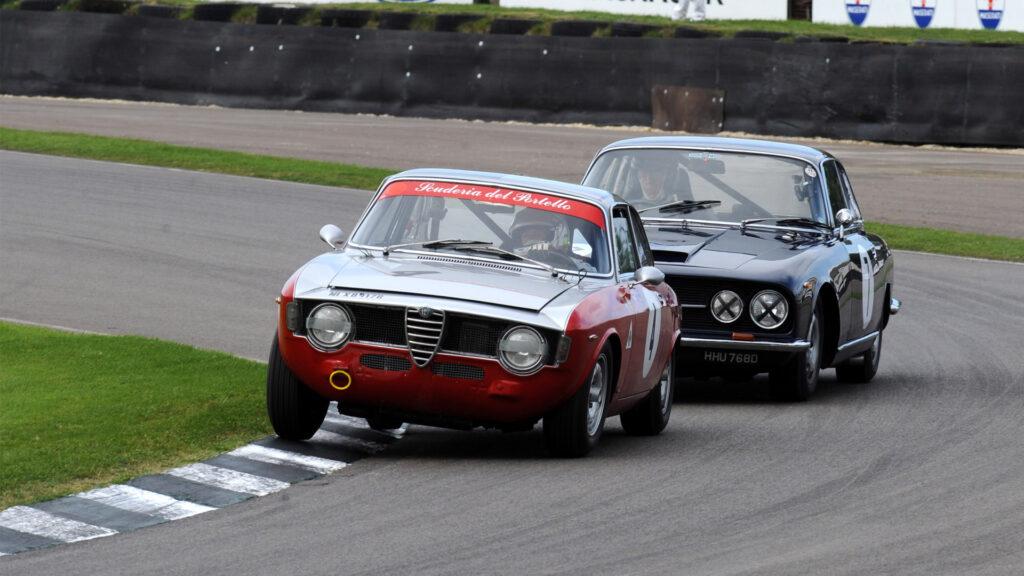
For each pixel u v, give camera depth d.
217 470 29.98
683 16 134.88
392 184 35.97
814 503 28.89
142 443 31.58
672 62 116.69
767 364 41.28
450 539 25.34
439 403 31.20
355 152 101.94
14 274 59.50
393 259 33.81
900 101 112.62
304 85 125.12
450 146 105.31
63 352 42.59
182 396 36.59
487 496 28.64
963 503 29.17
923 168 102.31
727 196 45.84
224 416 34.66
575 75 119.69
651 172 46.69
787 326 41.19
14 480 28.05
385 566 23.56
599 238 34.72
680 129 116.38
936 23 133.75
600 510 27.78
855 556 24.92
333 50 124.50
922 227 82.25
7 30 129.62
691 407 41.94
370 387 31.20
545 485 29.78
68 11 130.88
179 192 83.88
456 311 30.88
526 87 120.94
